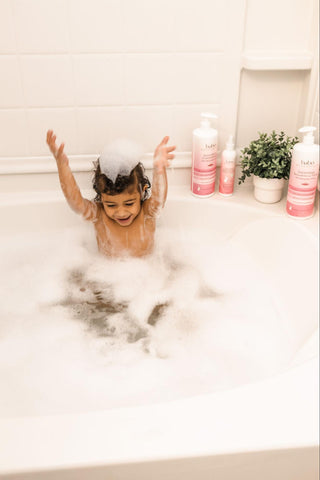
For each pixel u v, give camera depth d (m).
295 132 1.56
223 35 1.36
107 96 1.42
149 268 1.47
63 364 1.15
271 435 0.73
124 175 1.26
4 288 1.39
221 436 0.73
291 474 0.77
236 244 1.49
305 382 0.82
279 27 1.39
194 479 0.74
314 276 1.21
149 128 1.49
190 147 1.54
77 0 1.28
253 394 0.80
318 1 1.33
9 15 1.28
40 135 1.46
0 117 1.42
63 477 0.70
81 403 1.03
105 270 1.47
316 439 0.73
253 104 1.51
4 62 1.34
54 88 1.39
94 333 1.26
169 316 1.31
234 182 1.62
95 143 1.49
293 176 1.34
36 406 1.02
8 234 1.53
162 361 1.16
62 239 1.56
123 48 1.36
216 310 1.31
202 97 1.46
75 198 1.29
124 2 1.30
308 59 1.39
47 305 1.35
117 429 0.73
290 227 1.36
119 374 1.11
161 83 1.42
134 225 1.40
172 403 0.78
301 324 1.17
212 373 1.11
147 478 0.73
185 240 1.55
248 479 0.76
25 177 1.52
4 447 0.71
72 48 1.34
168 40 1.36
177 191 1.56
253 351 1.16
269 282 1.36
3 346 1.20
